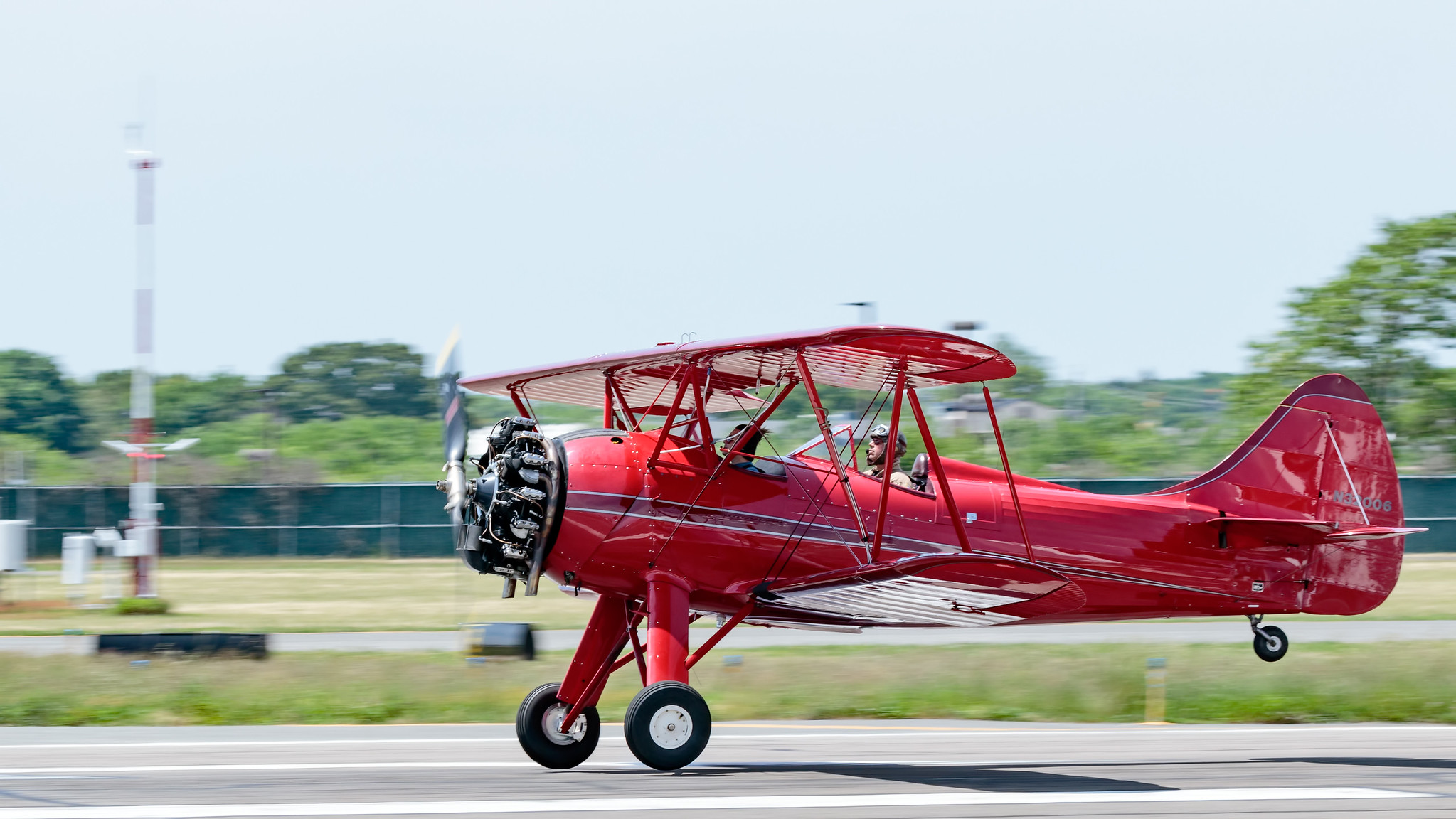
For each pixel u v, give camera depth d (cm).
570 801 2497
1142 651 5897
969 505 3516
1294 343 17300
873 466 3566
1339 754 3444
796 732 3981
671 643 3080
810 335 2905
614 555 3112
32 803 2459
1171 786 2798
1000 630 8144
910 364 3194
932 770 3041
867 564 3250
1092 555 3675
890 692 4694
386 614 8731
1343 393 4056
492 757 3325
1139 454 17162
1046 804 2517
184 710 4256
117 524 14688
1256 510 3934
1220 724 4306
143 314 9106
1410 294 16525
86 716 4147
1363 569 4028
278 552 14388
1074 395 18862
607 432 3241
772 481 3281
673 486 3173
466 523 3112
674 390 3769
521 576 3155
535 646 5522
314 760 3222
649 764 2884
